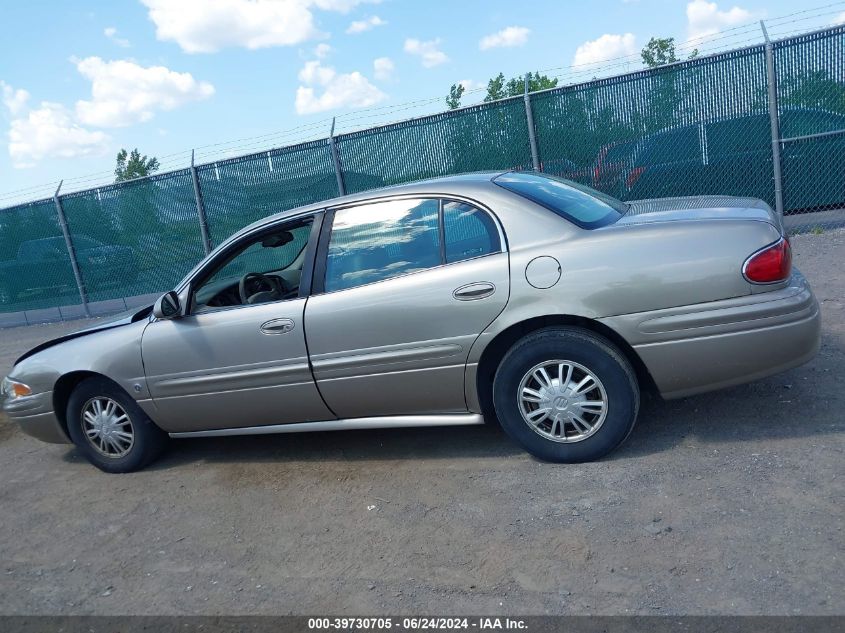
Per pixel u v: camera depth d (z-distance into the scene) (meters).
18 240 13.43
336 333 4.42
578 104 9.93
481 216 4.20
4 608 3.69
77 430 5.32
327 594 3.37
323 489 4.49
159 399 4.98
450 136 10.52
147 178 12.17
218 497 4.64
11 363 10.09
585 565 3.25
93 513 4.70
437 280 4.20
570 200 4.45
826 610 2.72
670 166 9.71
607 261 3.92
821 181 9.12
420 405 4.43
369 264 4.43
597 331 4.09
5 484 5.48
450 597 3.19
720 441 4.18
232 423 4.92
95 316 13.19
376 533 3.85
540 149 10.18
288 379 4.59
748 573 3.00
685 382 3.94
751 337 3.79
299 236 4.73
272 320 4.57
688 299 3.82
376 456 4.85
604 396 4.03
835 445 3.92
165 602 3.52
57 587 3.83
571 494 3.88
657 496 3.72
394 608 3.17
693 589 2.97
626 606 2.93
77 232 12.95
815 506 3.39
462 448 4.73
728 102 9.30
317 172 11.20
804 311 3.80
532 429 4.20
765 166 9.32
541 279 4.00
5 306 13.88
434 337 4.22
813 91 8.90
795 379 4.84
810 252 8.47
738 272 3.77
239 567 3.74
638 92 9.65
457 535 3.68
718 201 4.52
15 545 4.41
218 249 4.88
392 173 10.88
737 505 3.51
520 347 4.11
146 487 4.98
